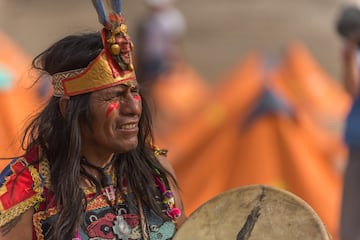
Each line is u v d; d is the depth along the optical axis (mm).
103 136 7266
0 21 44250
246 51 40812
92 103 7211
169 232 7648
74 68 7215
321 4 48188
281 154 16516
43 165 7348
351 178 14484
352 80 14797
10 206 7160
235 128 17359
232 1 48500
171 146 18109
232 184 16500
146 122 7863
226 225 7656
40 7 46438
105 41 7172
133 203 7594
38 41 41906
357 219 14445
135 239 7492
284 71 20031
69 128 7234
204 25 44594
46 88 13820
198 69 38125
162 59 27844
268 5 47531
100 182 7523
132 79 7297
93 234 7336
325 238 7340
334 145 17172
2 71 15664
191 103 24453
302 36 43188
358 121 14367
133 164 7691
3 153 12477
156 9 28719
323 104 19484
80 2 47062
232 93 18672
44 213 7215
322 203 15773
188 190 16734
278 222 7562
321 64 38344
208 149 17359
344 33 15031
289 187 16031
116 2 7199
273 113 17156
